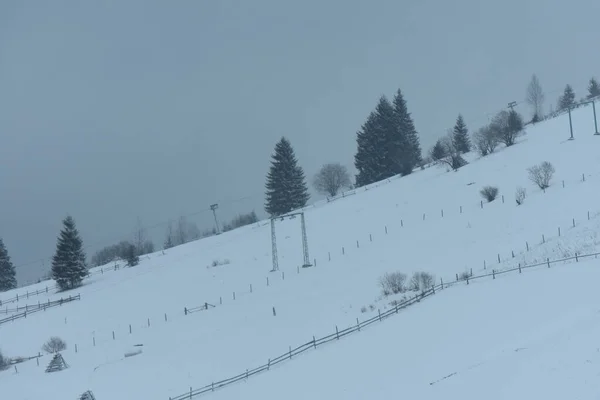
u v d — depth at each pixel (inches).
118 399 1829.5
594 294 1581.0
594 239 2212.1
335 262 3171.8
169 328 2682.1
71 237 4320.9
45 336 2987.2
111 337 2760.8
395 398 1195.3
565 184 3174.2
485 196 3383.4
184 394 1745.8
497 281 2058.3
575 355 1072.8
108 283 4079.7
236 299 2947.8
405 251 2952.8
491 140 4817.9
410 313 1977.1
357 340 1839.3
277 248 3863.2
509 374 1090.1
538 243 2410.2
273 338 2151.8
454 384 1144.8
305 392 1469.0
